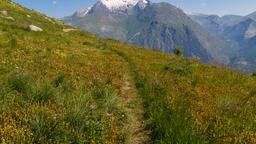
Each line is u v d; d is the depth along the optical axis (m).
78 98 13.10
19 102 11.98
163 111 13.34
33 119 10.54
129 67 27.16
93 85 17.48
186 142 10.27
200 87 20.08
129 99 16.97
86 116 11.30
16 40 27.94
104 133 10.91
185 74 24.72
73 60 24.88
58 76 16.78
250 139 11.39
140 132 12.21
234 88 21.36
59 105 12.44
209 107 15.06
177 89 18.55
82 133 10.25
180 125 11.50
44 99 12.81
